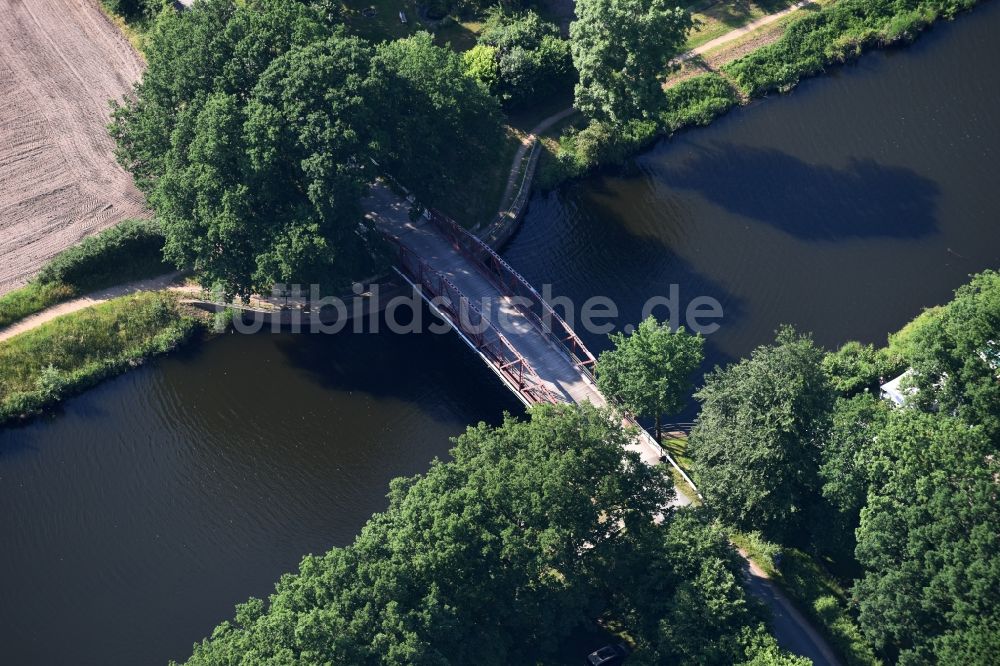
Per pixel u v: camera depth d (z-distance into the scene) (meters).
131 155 126.12
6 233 133.62
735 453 98.38
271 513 109.44
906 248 132.88
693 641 86.00
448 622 83.75
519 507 90.00
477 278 125.44
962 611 85.31
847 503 94.81
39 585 105.25
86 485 113.12
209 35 121.81
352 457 114.50
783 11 162.25
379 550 86.94
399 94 122.62
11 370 120.12
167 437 116.94
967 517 87.88
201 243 117.94
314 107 117.38
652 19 132.38
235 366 123.56
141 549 107.25
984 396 99.94
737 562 91.69
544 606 88.81
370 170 119.31
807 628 94.88
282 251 113.62
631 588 91.50
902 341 118.81
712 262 132.62
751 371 100.06
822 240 134.38
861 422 98.12
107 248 128.12
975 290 110.12
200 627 101.06
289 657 79.50
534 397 113.94
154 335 125.12
